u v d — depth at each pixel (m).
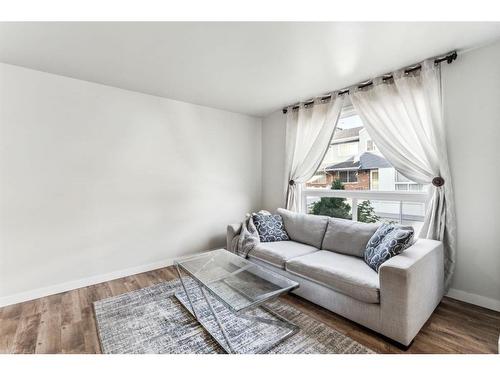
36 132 2.46
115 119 2.94
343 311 1.93
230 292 1.77
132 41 1.98
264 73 2.59
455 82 2.22
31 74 2.44
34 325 1.97
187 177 3.54
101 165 2.84
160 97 3.28
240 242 2.97
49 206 2.54
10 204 2.34
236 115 4.09
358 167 3.08
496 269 2.06
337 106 3.11
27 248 2.42
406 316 1.58
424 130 2.34
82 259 2.73
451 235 2.22
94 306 2.25
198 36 1.92
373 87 2.71
